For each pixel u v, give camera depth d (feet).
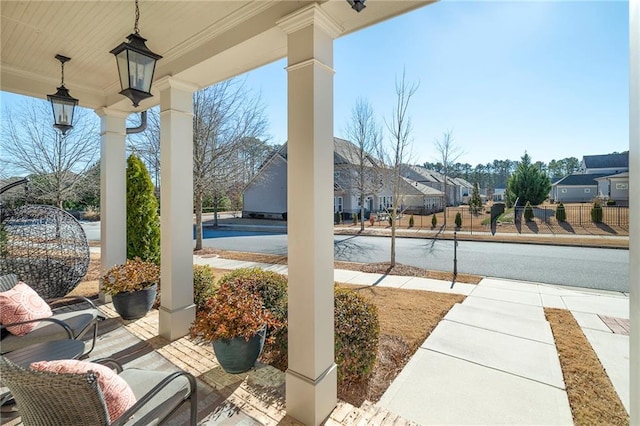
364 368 9.74
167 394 6.54
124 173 17.53
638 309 4.17
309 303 7.65
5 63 13.01
